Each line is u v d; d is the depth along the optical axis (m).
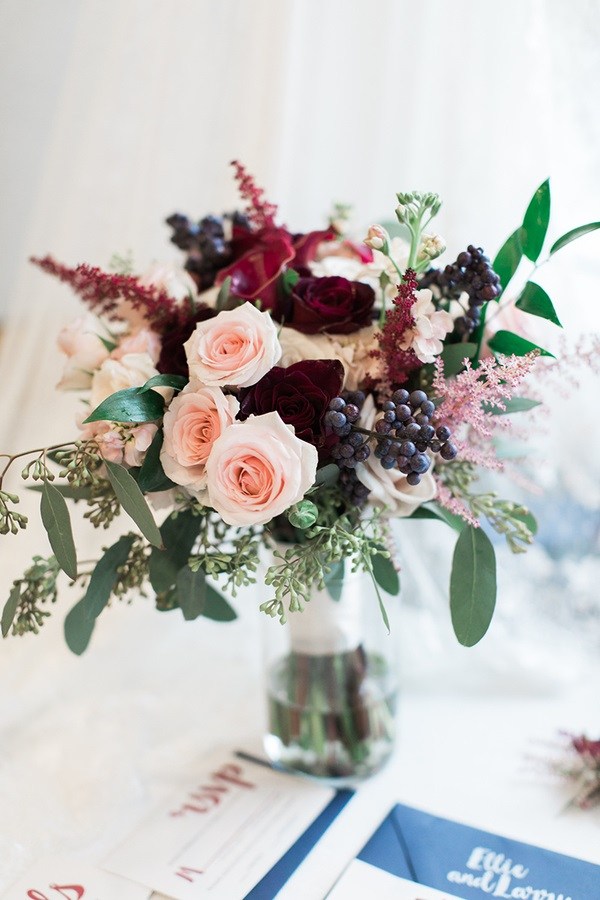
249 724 0.86
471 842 0.71
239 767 0.80
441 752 0.82
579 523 0.95
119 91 0.90
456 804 0.75
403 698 0.90
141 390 0.62
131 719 0.86
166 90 0.90
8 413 0.93
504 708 0.88
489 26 0.84
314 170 0.92
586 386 0.86
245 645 0.96
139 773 0.80
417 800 0.76
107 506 0.67
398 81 0.88
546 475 0.93
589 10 0.81
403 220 0.64
